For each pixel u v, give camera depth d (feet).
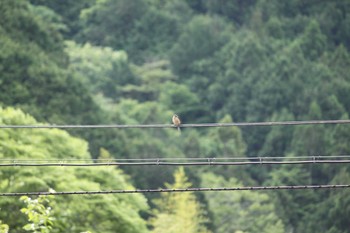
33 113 331.36
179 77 581.53
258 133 489.26
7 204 196.75
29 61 353.10
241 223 337.93
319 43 576.61
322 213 384.47
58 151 238.27
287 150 462.19
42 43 385.91
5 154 212.02
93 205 209.46
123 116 453.58
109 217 210.18
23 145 217.15
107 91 550.36
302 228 386.73
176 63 588.09
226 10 636.07
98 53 571.28
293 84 516.73
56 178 208.64
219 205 345.92
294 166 421.18
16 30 376.27
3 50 347.77
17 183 201.57
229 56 570.87
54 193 103.50
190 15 638.94
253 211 345.51
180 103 545.44
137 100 545.85
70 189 208.03
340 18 602.85
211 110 542.98
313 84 517.96
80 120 351.67
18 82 342.85
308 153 444.55
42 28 387.75
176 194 286.66
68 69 389.60
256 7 621.31
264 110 512.22
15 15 379.76
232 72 546.67
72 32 626.64
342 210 377.50
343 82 520.83
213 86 547.90
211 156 437.17
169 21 628.28
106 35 622.13
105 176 238.27
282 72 528.22
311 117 492.13
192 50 591.37
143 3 632.79
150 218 288.10
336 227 377.71
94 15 631.15
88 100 364.79
